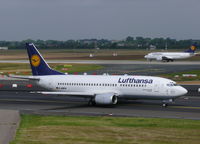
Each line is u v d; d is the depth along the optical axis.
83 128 122.62
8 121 137.38
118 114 153.88
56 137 109.19
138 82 174.38
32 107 175.75
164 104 175.25
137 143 102.44
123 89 176.50
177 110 164.00
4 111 162.88
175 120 138.62
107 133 114.94
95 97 173.38
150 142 103.62
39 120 139.12
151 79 173.38
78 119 141.25
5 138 108.44
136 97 175.75
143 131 118.00
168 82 170.12
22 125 128.62
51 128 122.62
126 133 114.94
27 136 110.56
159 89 169.75
